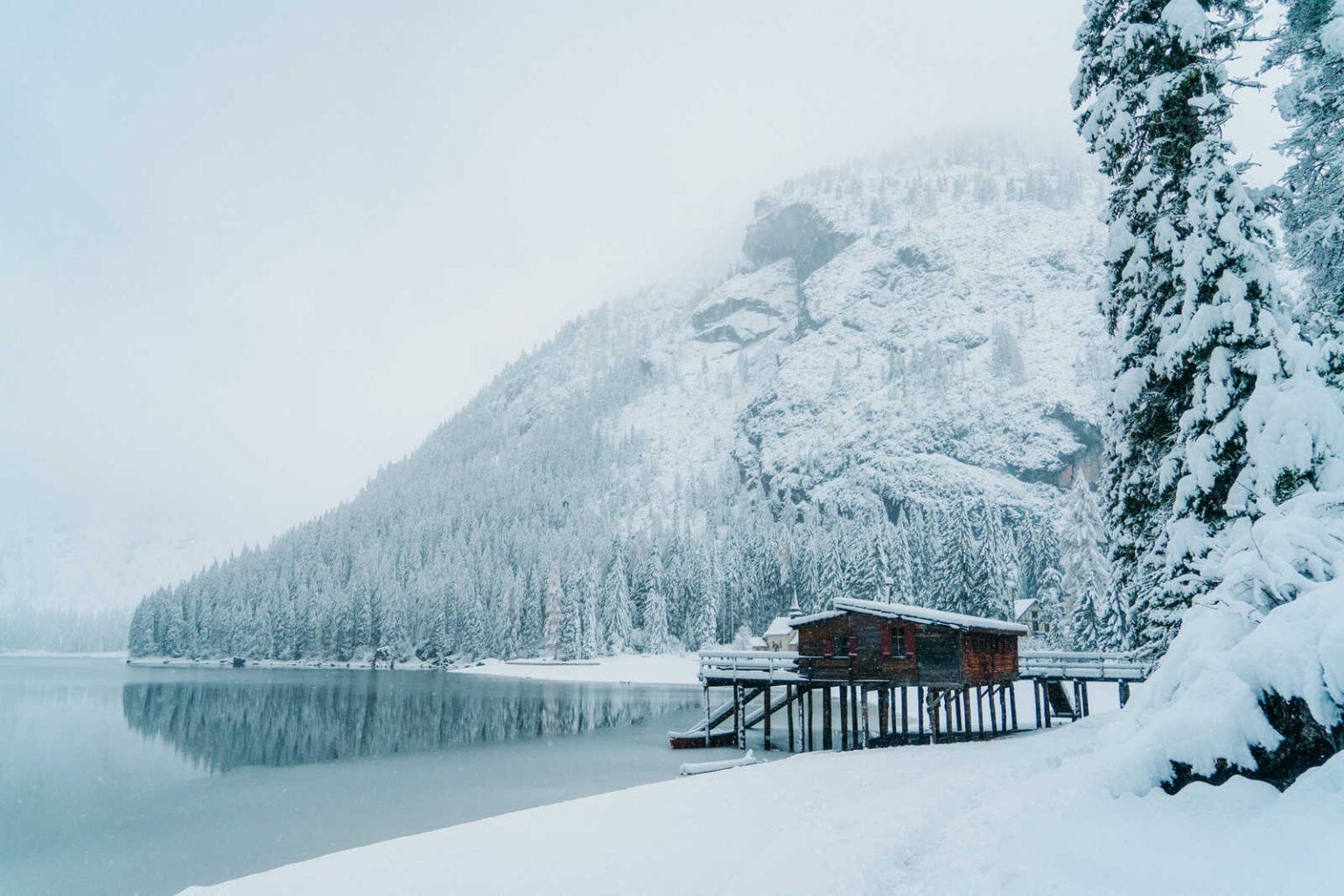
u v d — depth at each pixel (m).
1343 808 6.90
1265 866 6.58
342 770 38.25
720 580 134.25
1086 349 196.12
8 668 158.25
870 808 14.69
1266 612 10.03
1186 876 6.98
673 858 13.80
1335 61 16.58
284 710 67.12
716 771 31.12
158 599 181.88
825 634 38.38
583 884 12.78
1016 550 116.12
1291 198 16.97
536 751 43.47
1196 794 8.41
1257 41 16.92
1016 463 168.88
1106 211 20.00
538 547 168.38
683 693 85.94
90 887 21.52
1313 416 13.28
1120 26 18.47
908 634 35.97
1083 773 10.83
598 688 94.00
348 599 153.88
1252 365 14.80
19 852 25.02
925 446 182.88
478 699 77.88
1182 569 16.61
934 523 119.50
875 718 52.38
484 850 16.38
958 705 35.56
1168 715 9.50
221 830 27.05
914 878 9.38
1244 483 14.11
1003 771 16.97
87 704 73.75
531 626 136.50
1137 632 19.78
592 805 21.05
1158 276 18.23
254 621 163.62
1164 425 18.89
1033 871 8.21
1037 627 88.44
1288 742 8.47
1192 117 17.55
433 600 147.50
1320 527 10.23
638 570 142.75
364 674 127.94
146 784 35.81
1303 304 17.69
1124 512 20.03
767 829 15.36
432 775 36.19
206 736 51.59
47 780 36.81
